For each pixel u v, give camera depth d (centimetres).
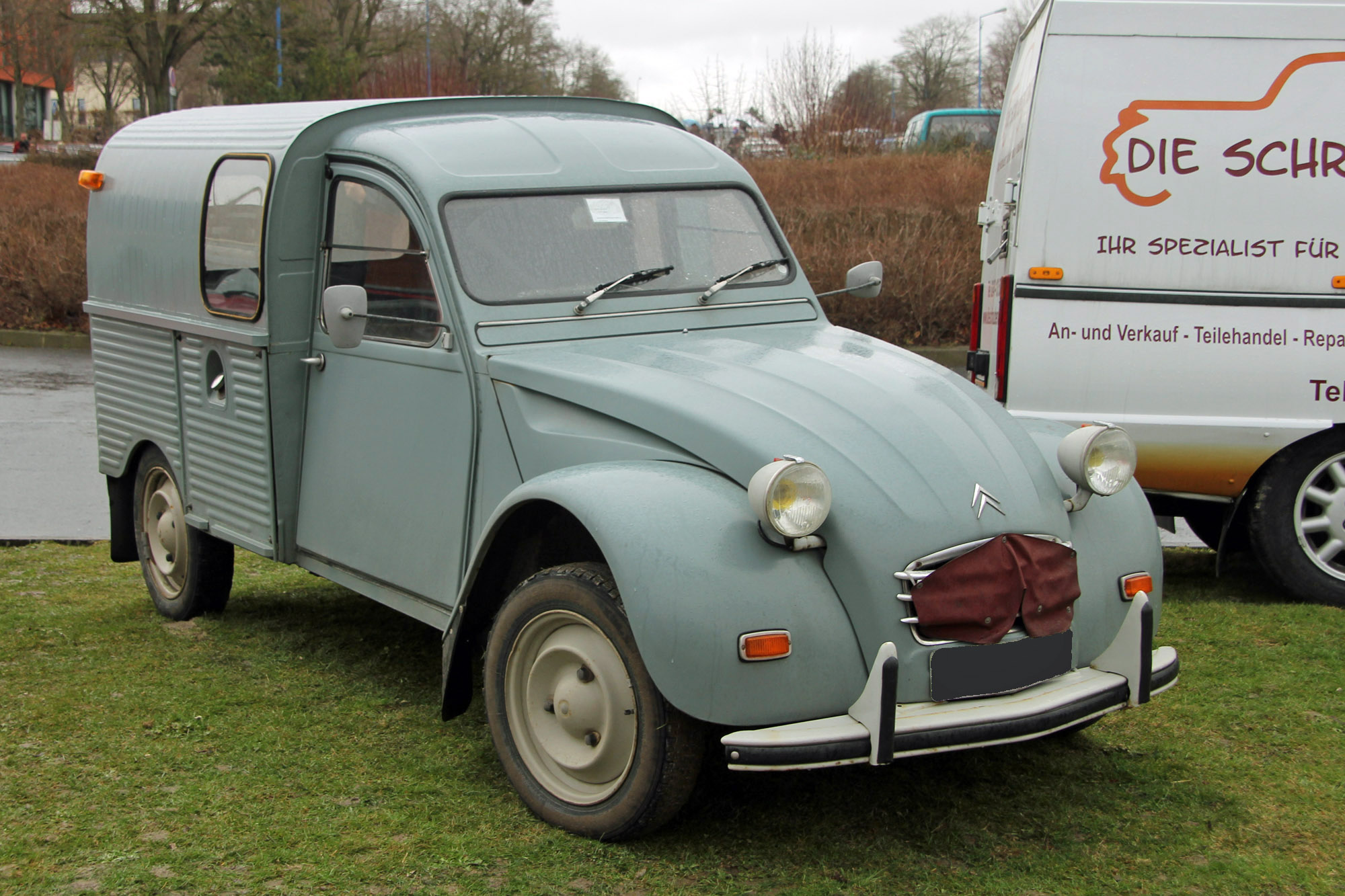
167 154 546
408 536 420
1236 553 698
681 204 458
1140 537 377
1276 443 562
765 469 311
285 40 3841
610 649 329
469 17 4309
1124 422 566
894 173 1764
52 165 2919
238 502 496
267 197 454
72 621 555
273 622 555
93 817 349
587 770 339
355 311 401
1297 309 556
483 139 443
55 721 424
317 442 464
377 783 375
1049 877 322
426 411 412
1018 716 317
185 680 472
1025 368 569
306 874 316
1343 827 352
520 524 366
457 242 407
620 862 326
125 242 566
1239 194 555
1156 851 337
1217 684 468
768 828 348
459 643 377
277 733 416
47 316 1641
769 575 313
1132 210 559
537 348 400
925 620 320
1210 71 554
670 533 313
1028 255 566
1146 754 405
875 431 344
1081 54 560
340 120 460
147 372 555
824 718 314
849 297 1465
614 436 360
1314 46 550
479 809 358
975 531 329
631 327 421
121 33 4072
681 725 316
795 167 1877
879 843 340
